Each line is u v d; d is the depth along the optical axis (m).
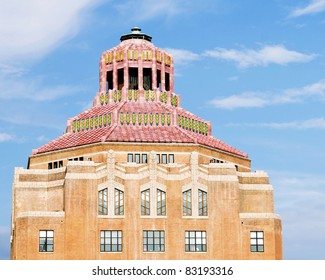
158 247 134.12
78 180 134.25
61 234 132.50
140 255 133.38
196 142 145.00
